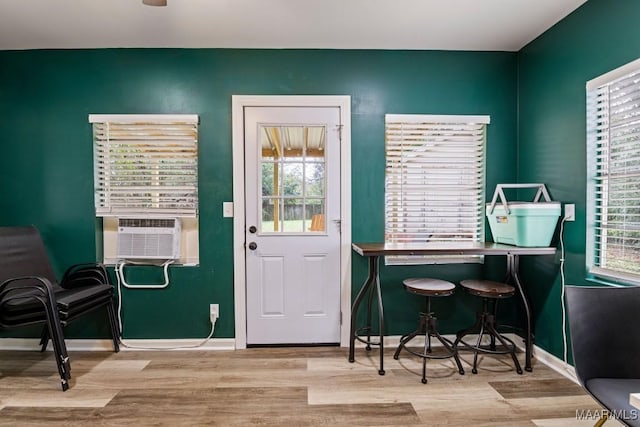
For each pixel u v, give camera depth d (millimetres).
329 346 2807
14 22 2342
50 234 2766
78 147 2746
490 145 2840
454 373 2352
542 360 2527
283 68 2758
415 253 2287
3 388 2164
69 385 2195
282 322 2805
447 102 2814
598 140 2141
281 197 2791
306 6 2182
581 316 1499
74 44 2658
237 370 2398
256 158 2766
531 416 1879
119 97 2736
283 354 2662
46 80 2730
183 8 2191
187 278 2770
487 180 2852
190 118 2725
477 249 2299
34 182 2754
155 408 1951
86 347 2748
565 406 1969
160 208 2811
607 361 1454
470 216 2873
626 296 1512
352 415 1887
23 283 2482
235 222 2764
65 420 1847
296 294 2805
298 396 2068
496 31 2516
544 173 2535
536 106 2617
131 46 2701
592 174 2152
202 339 2785
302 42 2660
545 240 2346
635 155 1922
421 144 2830
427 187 2852
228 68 2744
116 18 2305
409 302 2838
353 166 2799
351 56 2777
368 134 2795
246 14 2268
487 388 2158
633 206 1921
